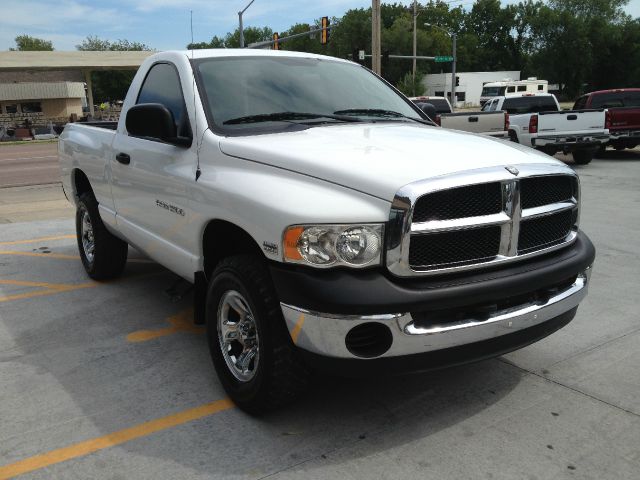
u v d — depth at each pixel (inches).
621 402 134.0
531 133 573.6
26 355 162.6
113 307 199.3
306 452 116.6
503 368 151.3
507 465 112.0
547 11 3213.6
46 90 1886.1
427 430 123.6
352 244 106.5
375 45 933.2
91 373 151.2
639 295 204.2
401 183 106.6
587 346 163.5
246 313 127.1
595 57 3211.1
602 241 282.5
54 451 117.9
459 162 114.9
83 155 210.7
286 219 109.9
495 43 4114.2
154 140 161.0
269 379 118.6
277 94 156.7
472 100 2979.8
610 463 112.3
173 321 186.4
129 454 116.6
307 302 107.2
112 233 208.1
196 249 142.1
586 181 487.5
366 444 118.9
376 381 144.7
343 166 114.2
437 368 113.5
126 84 3297.2
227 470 111.4
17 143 1332.4
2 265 254.5
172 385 144.4
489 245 114.7
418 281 109.3
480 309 113.3
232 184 125.7
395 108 173.6
